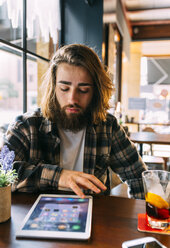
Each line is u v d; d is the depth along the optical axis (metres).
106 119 1.04
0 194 0.53
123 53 5.90
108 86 0.95
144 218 0.58
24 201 0.67
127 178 1.02
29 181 0.73
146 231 0.52
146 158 2.73
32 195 0.71
